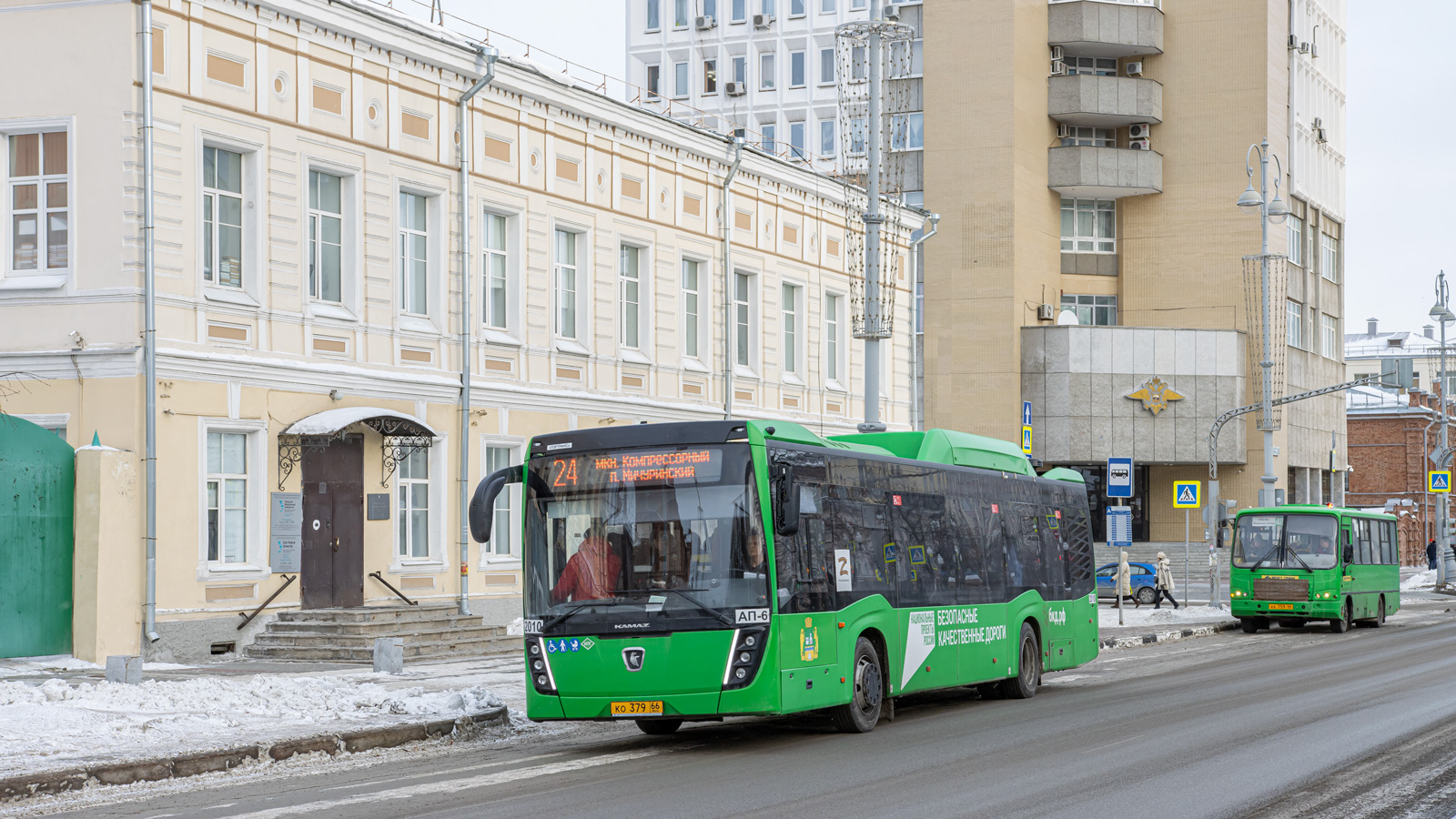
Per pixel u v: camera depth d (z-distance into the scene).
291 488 24.44
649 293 33.97
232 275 24.03
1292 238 70.12
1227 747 14.63
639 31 76.00
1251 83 64.88
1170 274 65.94
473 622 26.53
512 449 29.80
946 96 63.34
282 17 24.69
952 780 12.71
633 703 14.88
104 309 22.22
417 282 27.80
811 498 16.09
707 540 15.03
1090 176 64.38
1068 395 61.94
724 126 74.12
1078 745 15.00
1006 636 20.69
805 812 11.09
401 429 25.95
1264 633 37.28
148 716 15.66
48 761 12.97
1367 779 12.55
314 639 23.48
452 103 28.31
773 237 38.81
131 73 22.28
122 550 21.55
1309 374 71.38
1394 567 41.59
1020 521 21.81
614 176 32.88
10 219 22.88
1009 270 62.28
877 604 17.28
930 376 63.56
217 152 23.84
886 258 43.59
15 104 22.72
